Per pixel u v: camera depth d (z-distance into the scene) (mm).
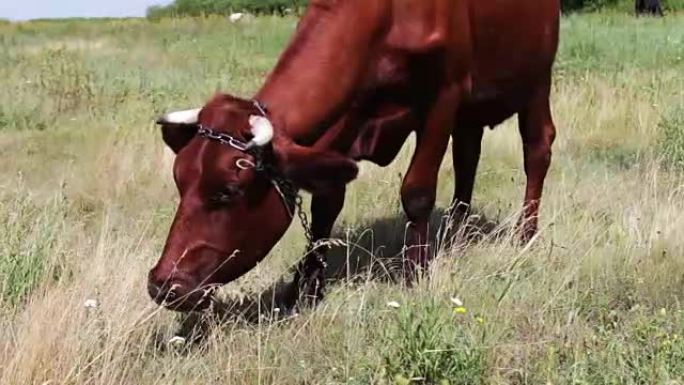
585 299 4414
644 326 4094
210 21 19828
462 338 3990
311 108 4172
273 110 4133
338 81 4223
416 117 4547
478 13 4719
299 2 27078
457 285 4402
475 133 5293
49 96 9078
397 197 5629
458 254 4695
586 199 5527
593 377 3875
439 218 5492
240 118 3992
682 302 4438
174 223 3975
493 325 4156
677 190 5430
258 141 3930
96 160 6438
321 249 4539
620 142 6941
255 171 3979
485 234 5074
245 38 16359
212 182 3941
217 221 3969
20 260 4395
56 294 4078
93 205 5785
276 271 4801
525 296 4402
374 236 5195
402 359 3916
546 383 3875
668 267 4656
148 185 6055
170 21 20500
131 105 8625
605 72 9844
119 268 4426
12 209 5031
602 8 23703
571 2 24094
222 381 3945
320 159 3967
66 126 8039
